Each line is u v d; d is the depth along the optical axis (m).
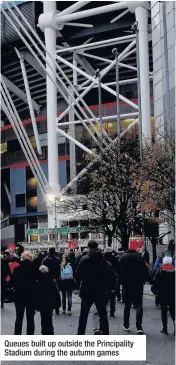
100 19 72.94
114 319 16.67
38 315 19.48
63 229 44.06
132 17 70.88
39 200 83.69
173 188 31.75
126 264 13.39
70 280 18.77
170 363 10.37
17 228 87.25
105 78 87.81
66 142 82.12
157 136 45.78
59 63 81.81
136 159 39.53
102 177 39.38
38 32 72.81
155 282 13.76
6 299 21.16
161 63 45.59
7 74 89.19
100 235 49.00
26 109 104.31
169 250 14.46
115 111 77.19
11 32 73.75
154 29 48.41
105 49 79.25
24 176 86.25
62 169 81.12
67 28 74.19
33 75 87.62
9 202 93.19
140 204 36.34
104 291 11.43
